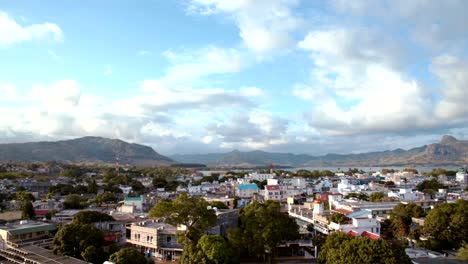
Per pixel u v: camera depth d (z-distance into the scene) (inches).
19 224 4569.4
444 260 3275.1
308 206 7106.3
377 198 7573.8
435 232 4471.0
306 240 4574.3
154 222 4736.7
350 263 2962.6
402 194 7834.6
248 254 4365.2
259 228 3949.3
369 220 4677.7
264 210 4065.0
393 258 2901.1
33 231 4264.3
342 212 5570.9
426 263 3166.8
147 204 7372.1
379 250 2955.2
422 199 7632.9
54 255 3550.7
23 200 7214.6
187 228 4035.4
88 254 3545.8
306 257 4333.2
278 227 3924.7
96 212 5068.9
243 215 4446.4
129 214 5802.2
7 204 7598.4
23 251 3656.5
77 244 3698.3
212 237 3432.6
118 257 3191.4
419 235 4645.7
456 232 4365.2
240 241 3951.8
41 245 4082.2
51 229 4468.5
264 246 3941.9
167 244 4220.0
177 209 3969.0
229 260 3331.7
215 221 4284.0
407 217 5226.4
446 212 4579.2
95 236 3789.4
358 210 5629.9
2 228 4224.9
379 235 4611.2
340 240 3371.1
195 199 4136.3
